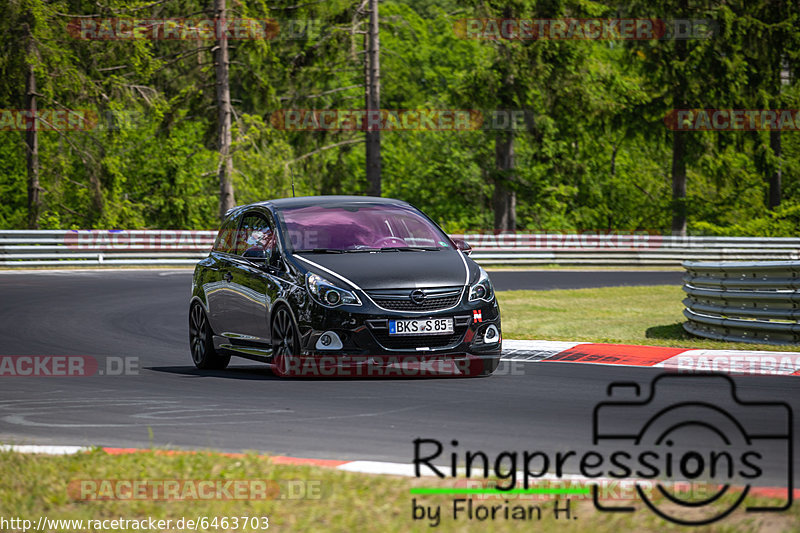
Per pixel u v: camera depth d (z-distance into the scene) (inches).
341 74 6983.3
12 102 5816.9
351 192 6692.9
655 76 6555.1
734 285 2121.1
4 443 1100.5
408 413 1234.6
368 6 5359.3
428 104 6683.1
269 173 5684.1
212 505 804.6
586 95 6451.8
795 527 716.0
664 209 7007.9
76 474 920.9
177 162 6820.9
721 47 6505.9
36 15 5339.6
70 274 3959.2
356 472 911.0
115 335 2245.3
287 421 1198.3
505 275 4574.3
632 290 3860.7
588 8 6225.4
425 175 7800.2
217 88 5408.5
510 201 6939.0
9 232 4269.2
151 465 947.3
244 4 5482.3
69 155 5969.5
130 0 5969.5
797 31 6550.2
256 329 1567.4
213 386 1487.5
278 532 744.3
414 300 1430.9
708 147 6870.1
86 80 5669.3
